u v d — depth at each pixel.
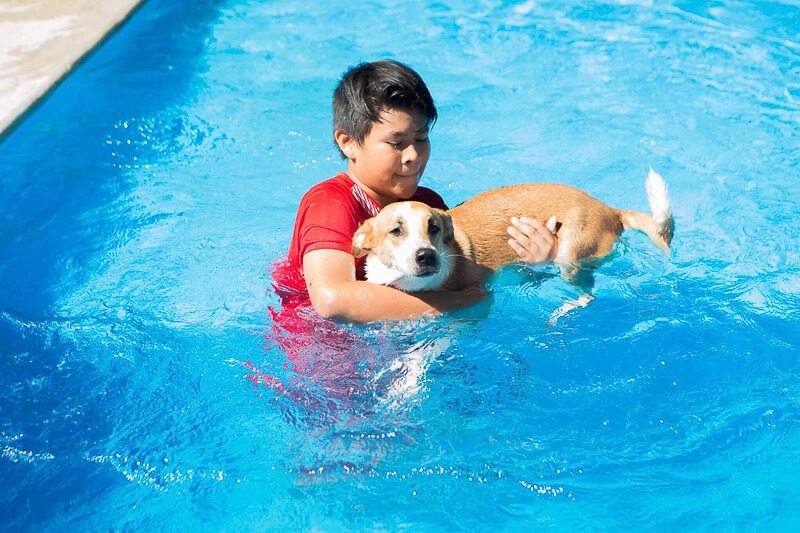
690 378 4.54
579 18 10.30
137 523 3.82
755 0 10.66
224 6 10.89
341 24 10.30
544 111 8.05
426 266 4.56
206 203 6.59
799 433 4.20
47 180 6.86
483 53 9.40
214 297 5.36
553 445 4.13
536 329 4.88
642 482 3.95
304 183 6.87
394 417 4.23
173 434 4.25
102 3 9.49
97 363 4.74
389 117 4.62
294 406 4.32
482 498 3.88
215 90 8.59
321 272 4.43
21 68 7.98
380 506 3.86
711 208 6.34
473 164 7.07
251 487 3.98
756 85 8.45
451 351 4.59
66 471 4.06
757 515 3.78
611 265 5.44
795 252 5.74
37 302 5.37
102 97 8.30
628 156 7.19
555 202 5.39
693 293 5.28
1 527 3.79
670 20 10.12
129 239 6.10
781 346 4.78
